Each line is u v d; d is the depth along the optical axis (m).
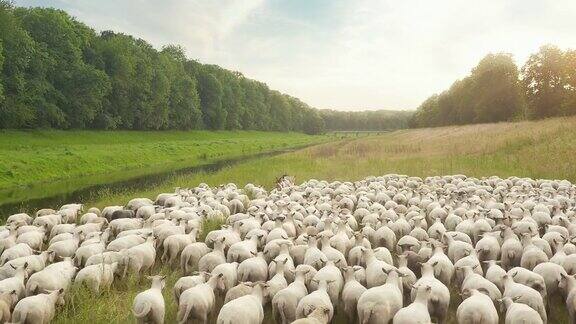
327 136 187.50
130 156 57.28
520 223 15.04
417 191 23.16
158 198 22.70
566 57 83.06
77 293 10.60
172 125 105.94
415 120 181.75
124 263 12.30
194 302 9.57
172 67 107.62
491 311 8.65
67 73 69.69
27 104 62.53
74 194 33.41
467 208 19.12
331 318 9.33
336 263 12.02
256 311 9.19
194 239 14.45
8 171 39.00
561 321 10.56
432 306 9.62
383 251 12.61
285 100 194.50
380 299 9.05
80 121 71.81
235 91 145.50
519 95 95.69
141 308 9.48
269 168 40.69
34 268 12.14
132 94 88.44
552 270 10.77
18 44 59.28
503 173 34.16
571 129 47.00
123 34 96.75
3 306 9.47
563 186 23.72
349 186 26.28
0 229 16.28
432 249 12.72
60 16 72.50
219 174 36.94
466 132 72.25
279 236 14.56
